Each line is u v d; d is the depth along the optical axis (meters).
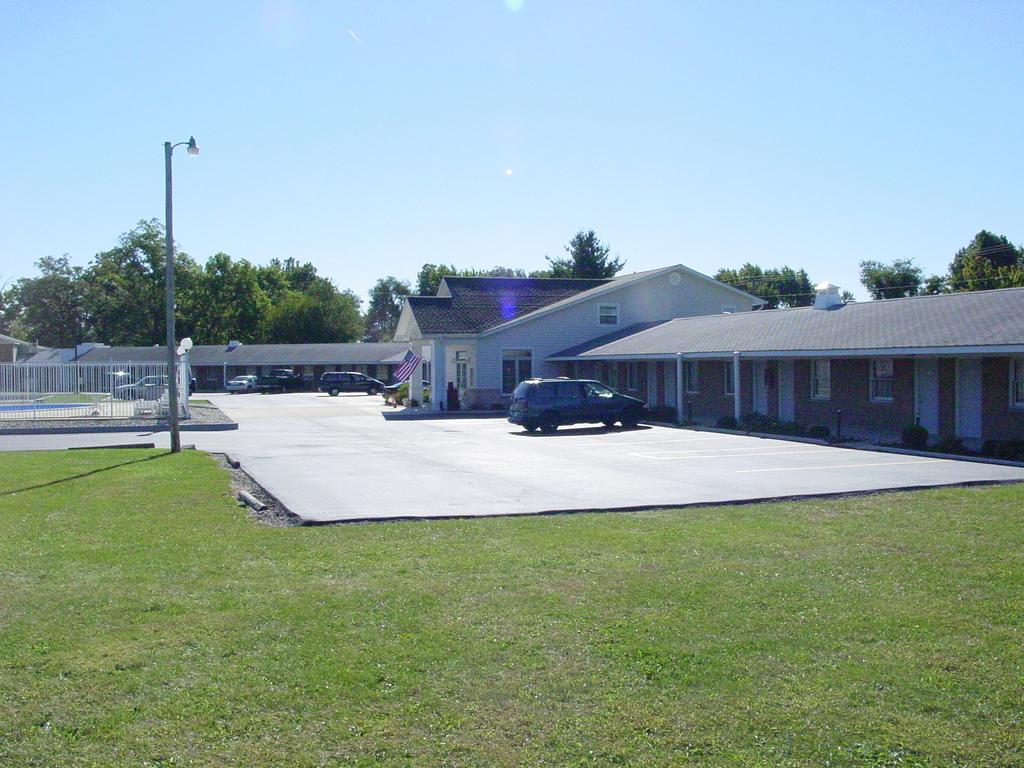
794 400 28.64
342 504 13.81
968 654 6.50
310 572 9.21
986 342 19.45
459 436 28.02
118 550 10.32
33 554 10.10
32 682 6.16
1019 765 4.95
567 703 5.78
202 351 81.19
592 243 81.69
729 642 6.83
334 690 6.00
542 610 7.70
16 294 104.12
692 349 30.69
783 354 25.70
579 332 42.94
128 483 16.28
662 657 6.52
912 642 6.78
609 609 7.71
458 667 6.38
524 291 46.47
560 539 10.74
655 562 9.43
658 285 43.94
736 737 5.29
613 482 16.30
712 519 12.08
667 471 17.86
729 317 35.59
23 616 7.64
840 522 11.67
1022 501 13.04
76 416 38.16
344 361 78.81
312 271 132.75
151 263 96.44
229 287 100.19
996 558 9.36
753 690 5.93
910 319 24.39
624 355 34.44
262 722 5.55
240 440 27.44
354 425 34.03
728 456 20.62
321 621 7.46
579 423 30.12
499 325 41.41
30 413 38.44
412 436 28.28
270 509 13.54
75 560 9.78
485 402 41.34
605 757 5.07
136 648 6.83
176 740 5.32
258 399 60.00
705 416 33.16
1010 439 21.22
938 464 18.27
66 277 103.81
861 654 6.55
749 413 29.67
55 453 22.80
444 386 41.06
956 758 5.02
